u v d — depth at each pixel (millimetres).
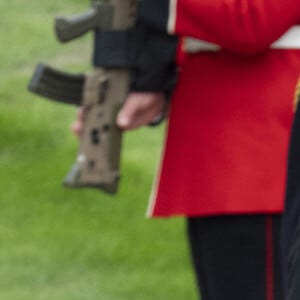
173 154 11992
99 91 12117
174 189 11977
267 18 11312
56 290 18922
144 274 19484
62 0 37406
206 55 11828
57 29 12039
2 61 32281
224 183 11688
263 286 11781
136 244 20578
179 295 18703
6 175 23688
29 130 26156
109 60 12023
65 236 20891
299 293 9500
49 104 28000
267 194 11609
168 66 12023
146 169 23781
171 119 12031
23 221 21656
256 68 11664
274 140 11633
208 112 11805
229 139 11695
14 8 36344
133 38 12008
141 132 26312
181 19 11578
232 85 11711
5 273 19516
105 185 12273
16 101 28531
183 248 20422
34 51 33031
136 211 22000
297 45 11641
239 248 11812
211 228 11906
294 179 10156
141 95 12133
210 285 12023
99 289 18938
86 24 12023
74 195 22609
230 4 11320
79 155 12289
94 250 20297
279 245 11695
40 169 24016
